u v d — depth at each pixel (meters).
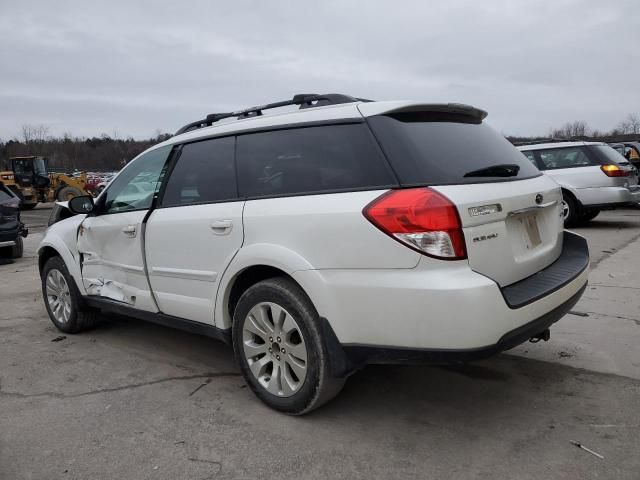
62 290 4.91
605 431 2.85
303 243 2.85
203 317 3.50
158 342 4.59
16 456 2.80
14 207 9.72
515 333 2.59
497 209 2.69
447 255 2.47
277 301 3.01
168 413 3.23
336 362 2.80
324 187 2.89
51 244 4.86
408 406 3.21
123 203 4.16
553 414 3.05
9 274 8.36
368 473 2.55
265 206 3.06
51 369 4.02
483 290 2.46
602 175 9.81
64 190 26.28
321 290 2.77
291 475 2.56
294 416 3.12
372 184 2.72
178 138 3.87
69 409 3.33
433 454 2.69
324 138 3.00
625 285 5.79
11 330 5.12
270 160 3.19
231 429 3.01
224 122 3.65
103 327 5.10
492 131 3.46
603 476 2.47
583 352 3.95
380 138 2.80
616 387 3.36
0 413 3.30
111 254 4.21
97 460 2.75
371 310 2.63
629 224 10.80
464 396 3.32
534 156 10.56
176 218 3.58
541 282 2.93
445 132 3.02
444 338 2.47
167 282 3.71
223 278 3.28
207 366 3.98
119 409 3.31
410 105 2.94
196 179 3.60
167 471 2.63
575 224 11.10
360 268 2.65
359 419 3.07
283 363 3.08
